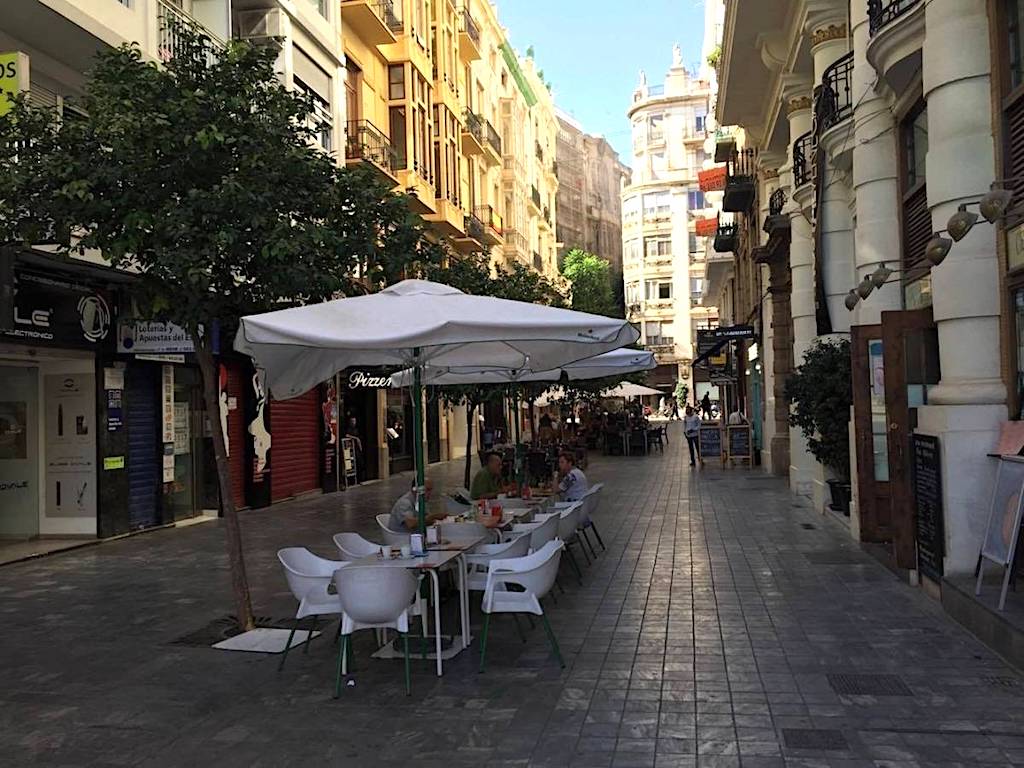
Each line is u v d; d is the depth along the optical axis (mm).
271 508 17016
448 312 5914
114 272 11891
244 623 7379
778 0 15641
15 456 12812
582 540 12000
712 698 5379
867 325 9688
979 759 4359
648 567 9859
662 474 23016
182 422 15031
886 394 8289
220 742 4887
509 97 41312
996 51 7277
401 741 4820
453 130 28625
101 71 7480
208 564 10727
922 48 8312
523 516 9281
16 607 8477
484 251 19141
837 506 13234
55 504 12703
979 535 7254
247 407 16734
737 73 19141
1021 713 4973
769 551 10695
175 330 12578
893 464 8258
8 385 12867
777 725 4895
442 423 31844
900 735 4695
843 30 13188
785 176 18766
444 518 8766
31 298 11219
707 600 8094
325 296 7738
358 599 5559
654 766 4387
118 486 12867
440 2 27141
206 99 7031
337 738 4895
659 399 71688
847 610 7539
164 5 12594
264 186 7027
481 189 34750
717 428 25594
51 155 6844
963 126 7441
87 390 12648
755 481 20125
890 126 10320
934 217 7754
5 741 4961
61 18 10422
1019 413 7164
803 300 16000
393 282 8633
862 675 5738
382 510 16578
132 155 6836
